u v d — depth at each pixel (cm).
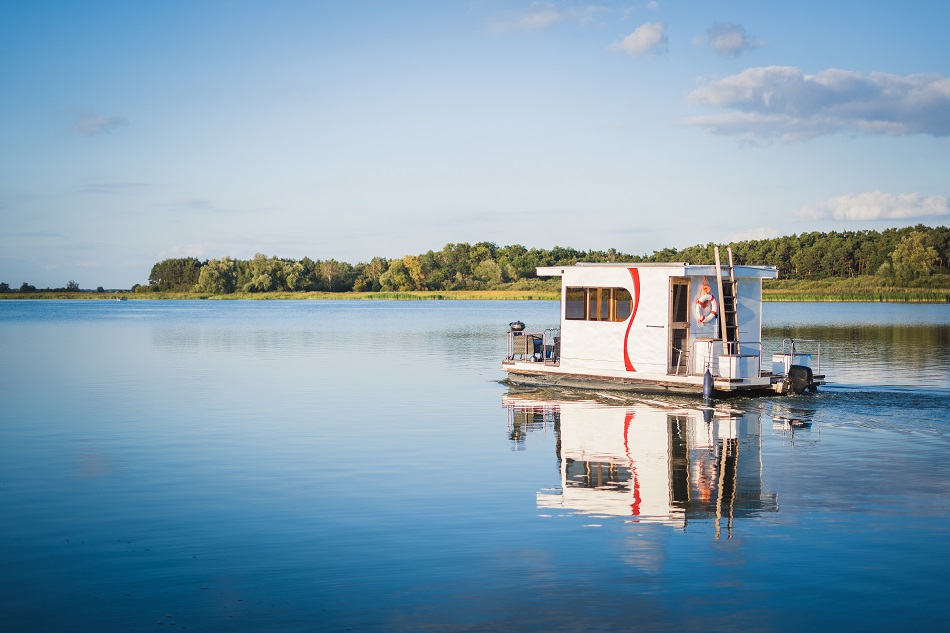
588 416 2511
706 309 2861
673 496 1559
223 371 4000
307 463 1872
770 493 1575
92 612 1045
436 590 1099
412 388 3281
